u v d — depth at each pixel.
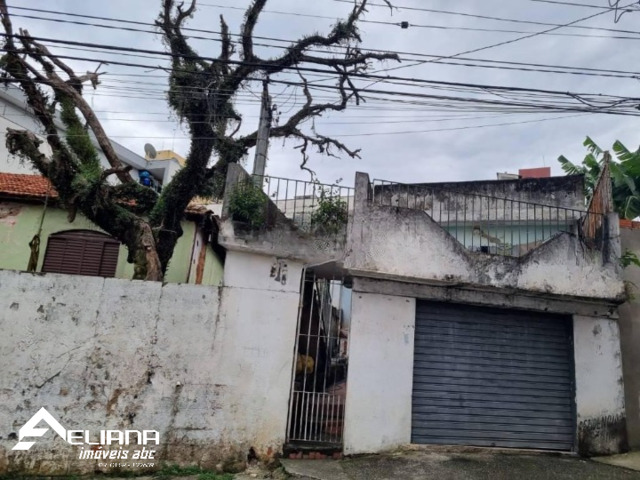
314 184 7.84
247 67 7.94
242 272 7.15
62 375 6.33
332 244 7.50
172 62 7.72
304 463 6.62
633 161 11.73
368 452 7.09
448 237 7.86
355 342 7.44
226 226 7.20
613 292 8.14
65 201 7.71
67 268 10.16
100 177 7.52
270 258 7.31
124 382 6.46
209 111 7.73
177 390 6.59
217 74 7.89
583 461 7.47
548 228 10.52
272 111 8.96
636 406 8.40
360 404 7.23
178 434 6.48
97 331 6.52
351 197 8.84
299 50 7.85
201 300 6.90
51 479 6.04
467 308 8.24
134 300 6.70
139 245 7.55
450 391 7.83
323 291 8.86
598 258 8.27
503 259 7.92
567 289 7.98
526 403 8.05
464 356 8.02
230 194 7.37
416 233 7.77
